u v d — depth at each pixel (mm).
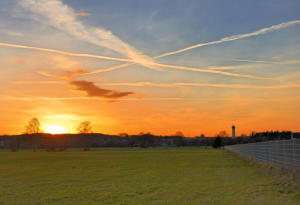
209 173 24906
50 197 14266
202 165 34500
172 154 73000
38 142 147000
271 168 25531
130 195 14492
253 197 13156
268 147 30281
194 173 25078
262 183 17688
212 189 15883
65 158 58875
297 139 19766
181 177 22156
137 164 37969
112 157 60375
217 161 42312
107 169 30859
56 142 139625
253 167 30828
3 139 177500
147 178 21906
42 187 17969
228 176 22266
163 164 37125
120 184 18750
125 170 29312
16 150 133250
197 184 18047
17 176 25016
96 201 13055
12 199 13867
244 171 26266
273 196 13297
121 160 48500
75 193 15383
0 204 12688
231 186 16828
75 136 174875
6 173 27922
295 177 17297
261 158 34812
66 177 23641
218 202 12258
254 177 21203
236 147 75438
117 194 14852
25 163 43906
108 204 12344
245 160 43031
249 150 47031
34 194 15266
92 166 35594
